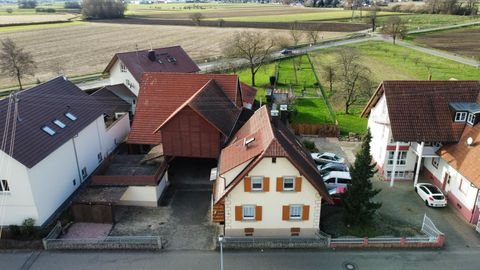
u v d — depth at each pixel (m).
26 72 74.31
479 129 35.03
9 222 31.70
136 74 57.34
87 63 97.00
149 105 43.78
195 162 43.72
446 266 28.02
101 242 29.92
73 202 32.62
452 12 192.12
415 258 28.84
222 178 30.55
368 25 162.12
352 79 63.72
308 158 34.31
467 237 31.22
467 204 33.09
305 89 73.69
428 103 38.00
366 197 30.83
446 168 36.53
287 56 104.56
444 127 37.09
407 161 39.62
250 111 45.75
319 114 59.06
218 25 166.38
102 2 199.12
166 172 38.66
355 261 28.53
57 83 41.50
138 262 28.67
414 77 81.75
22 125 32.50
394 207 35.41
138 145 43.88
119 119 48.78
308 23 166.25
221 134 37.31
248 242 29.95
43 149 32.12
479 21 164.38
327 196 29.67
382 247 29.95
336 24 166.50
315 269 27.72
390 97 38.19
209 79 45.03
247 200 29.91
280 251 29.67
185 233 32.00
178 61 67.31
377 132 41.94
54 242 29.83
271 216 30.47
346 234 31.45
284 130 36.75
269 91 66.88
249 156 29.48
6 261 28.69
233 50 84.00
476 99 37.97
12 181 30.14
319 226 31.83
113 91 56.19
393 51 112.31
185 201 36.66
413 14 194.88
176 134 37.25
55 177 33.91
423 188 36.66
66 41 130.50
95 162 42.25
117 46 121.50
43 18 197.12
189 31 153.38
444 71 87.19
